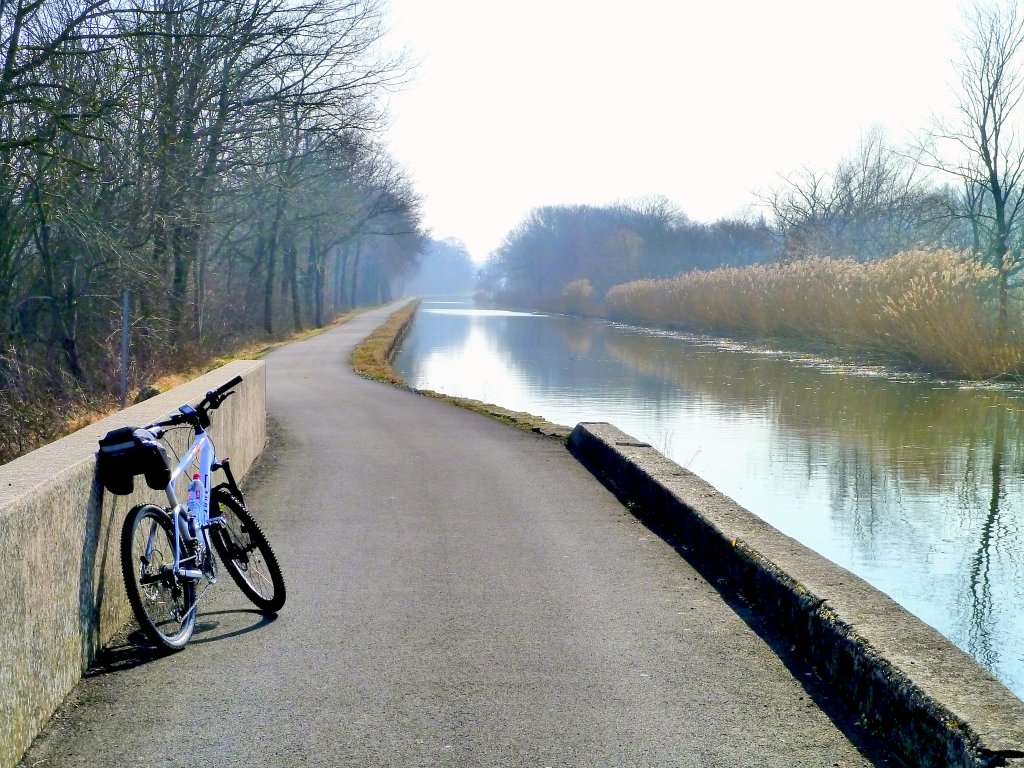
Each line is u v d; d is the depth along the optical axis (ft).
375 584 21.06
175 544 17.07
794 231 206.18
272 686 15.20
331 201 159.02
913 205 191.11
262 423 41.60
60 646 14.42
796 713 14.23
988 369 87.76
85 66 64.13
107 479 16.47
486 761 12.64
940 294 92.07
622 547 24.35
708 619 18.63
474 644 17.20
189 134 84.12
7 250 69.72
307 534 25.76
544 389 89.61
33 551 13.28
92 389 69.21
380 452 40.78
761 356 121.90
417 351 144.77
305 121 103.60
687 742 13.23
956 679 12.71
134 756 12.74
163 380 80.28
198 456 19.22
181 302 96.58
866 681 13.87
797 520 39.11
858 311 106.52
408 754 12.84
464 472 35.76
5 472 14.73
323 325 217.15
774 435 60.64
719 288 161.99
